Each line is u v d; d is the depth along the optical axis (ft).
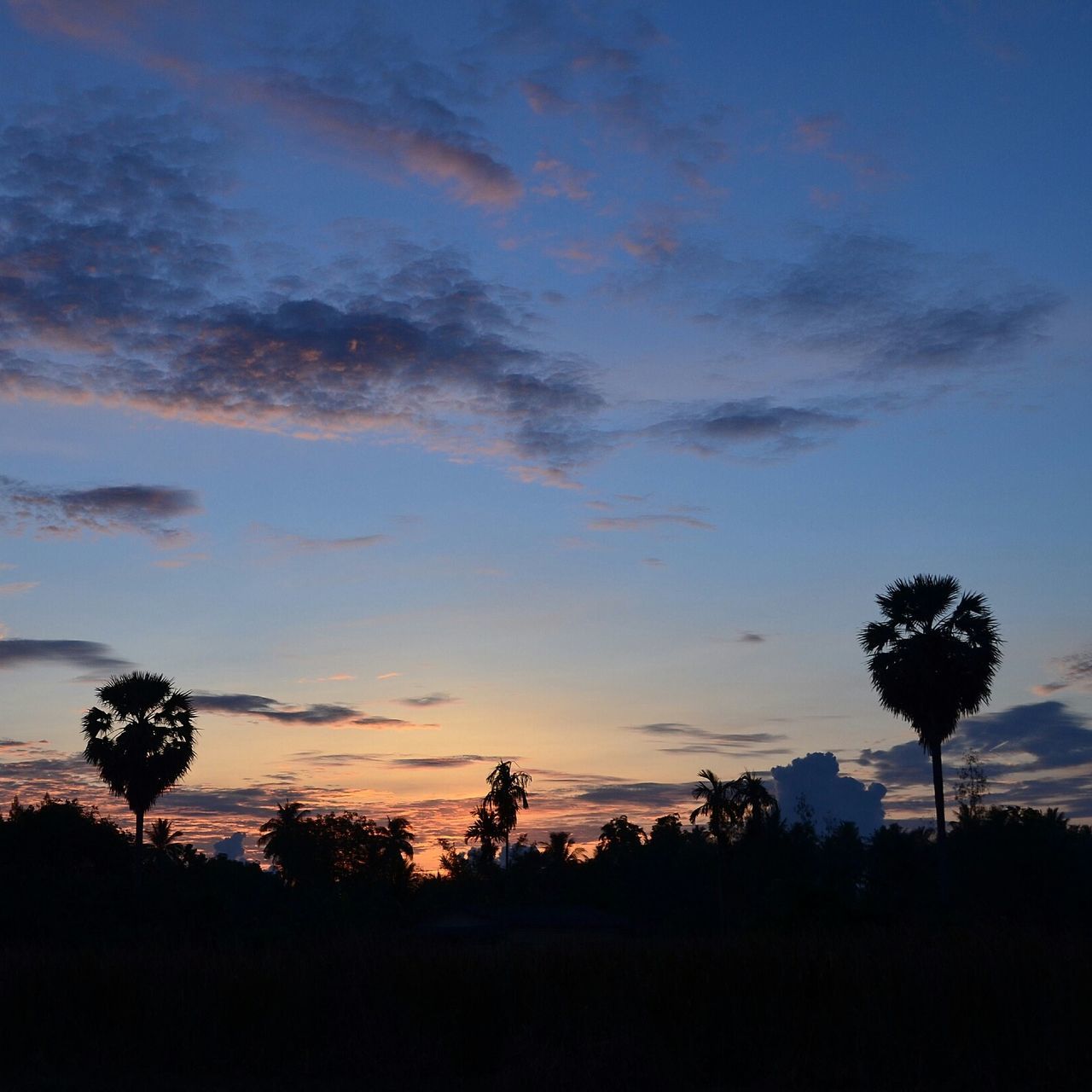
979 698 142.41
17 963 82.53
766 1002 69.15
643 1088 62.69
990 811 193.98
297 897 235.81
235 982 75.66
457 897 265.95
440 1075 67.56
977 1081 61.41
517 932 153.99
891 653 145.38
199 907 158.10
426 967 76.13
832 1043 66.13
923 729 143.84
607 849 288.10
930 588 146.30
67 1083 65.98
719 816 208.85
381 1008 72.95
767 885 230.89
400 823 300.40
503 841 266.77
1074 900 173.06
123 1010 75.46
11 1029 74.02
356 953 79.71
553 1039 67.56
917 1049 64.34
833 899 116.47
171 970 79.25
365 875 289.94
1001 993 66.54
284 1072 68.64
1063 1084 60.13
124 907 153.69
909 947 74.33
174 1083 66.39
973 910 138.10
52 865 170.30
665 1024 68.80
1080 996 65.72
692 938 82.99
